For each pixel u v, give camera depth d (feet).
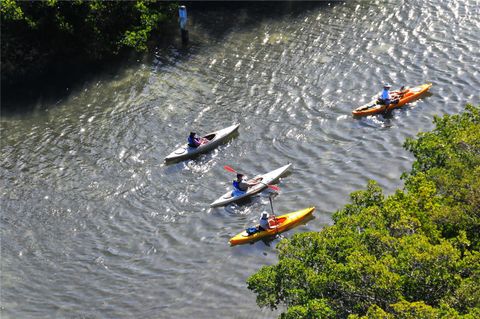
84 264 96.53
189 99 137.18
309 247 71.20
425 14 160.86
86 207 108.47
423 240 66.90
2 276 94.79
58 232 103.45
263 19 167.84
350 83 136.36
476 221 72.90
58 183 114.83
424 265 64.34
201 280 91.35
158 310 87.10
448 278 63.72
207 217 104.22
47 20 151.02
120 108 136.77
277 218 99.50
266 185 107.24
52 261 97.45
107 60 154.61
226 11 173.88
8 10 144.77
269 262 93.61
